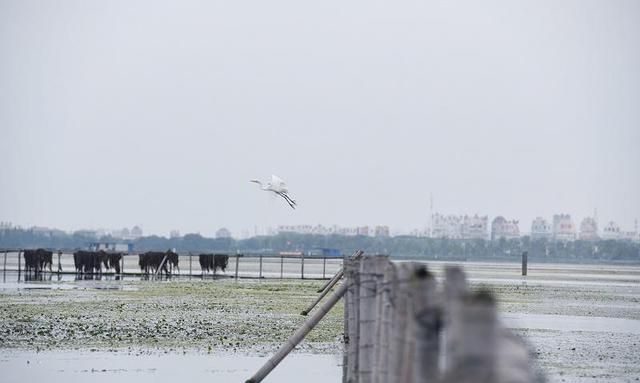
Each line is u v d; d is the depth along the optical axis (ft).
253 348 338.95
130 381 267.59
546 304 593.01
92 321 418.10
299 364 301.22
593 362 315.17
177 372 282.56
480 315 109.60
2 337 357.61
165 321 424.05
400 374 159.43
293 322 429.38
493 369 108.58
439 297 135.95
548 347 355.15
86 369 286.46
